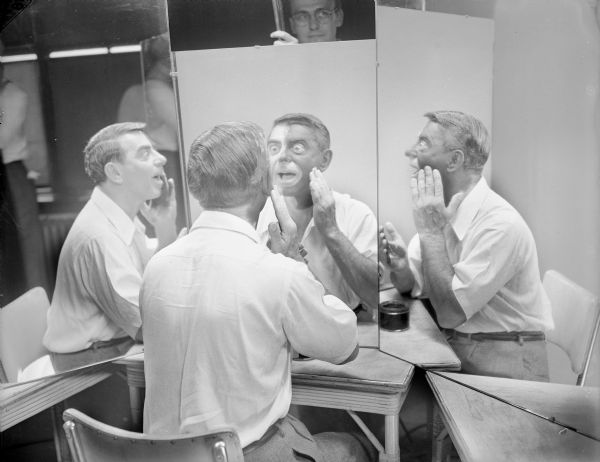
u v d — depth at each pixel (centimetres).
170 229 133
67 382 135
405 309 128
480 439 112
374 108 121
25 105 124
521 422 116
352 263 129
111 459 110
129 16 122
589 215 105
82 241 130
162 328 124
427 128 113
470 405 121
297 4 119
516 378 115
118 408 148
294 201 128
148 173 130
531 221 107
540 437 113
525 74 103
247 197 126
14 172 126
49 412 152
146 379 129
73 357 134
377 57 114
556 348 110
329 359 125
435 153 113
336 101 122
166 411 127
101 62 124
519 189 107
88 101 125
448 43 108
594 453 110
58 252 129
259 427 123
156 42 124
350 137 123
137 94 126
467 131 110
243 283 120
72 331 133
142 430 143
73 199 128
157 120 128
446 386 126
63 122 125
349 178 125
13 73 122
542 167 105
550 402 112
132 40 123
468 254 115
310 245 131
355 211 127
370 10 117
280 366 124
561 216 105
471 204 113
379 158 119
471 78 107
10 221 126
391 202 121
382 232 123
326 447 133
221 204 127
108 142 127
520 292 112
